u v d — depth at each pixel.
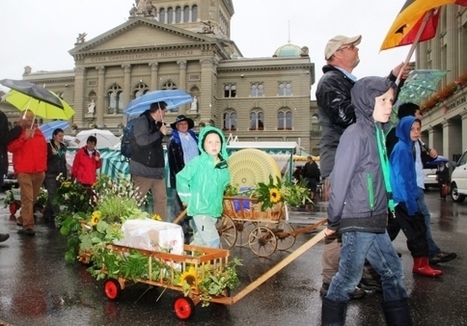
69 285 5.21
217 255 4.38
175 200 8.84
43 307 4.44
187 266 4.31
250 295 4.86
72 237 5.79
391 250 3.33
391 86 3.30
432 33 4.15
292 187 7.14
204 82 60.66
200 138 5.18
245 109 63.66
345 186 3.17
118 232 4.71
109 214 5.14
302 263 6.39
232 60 64.25
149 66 62.88
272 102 63.19
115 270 4.58
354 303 4.60
